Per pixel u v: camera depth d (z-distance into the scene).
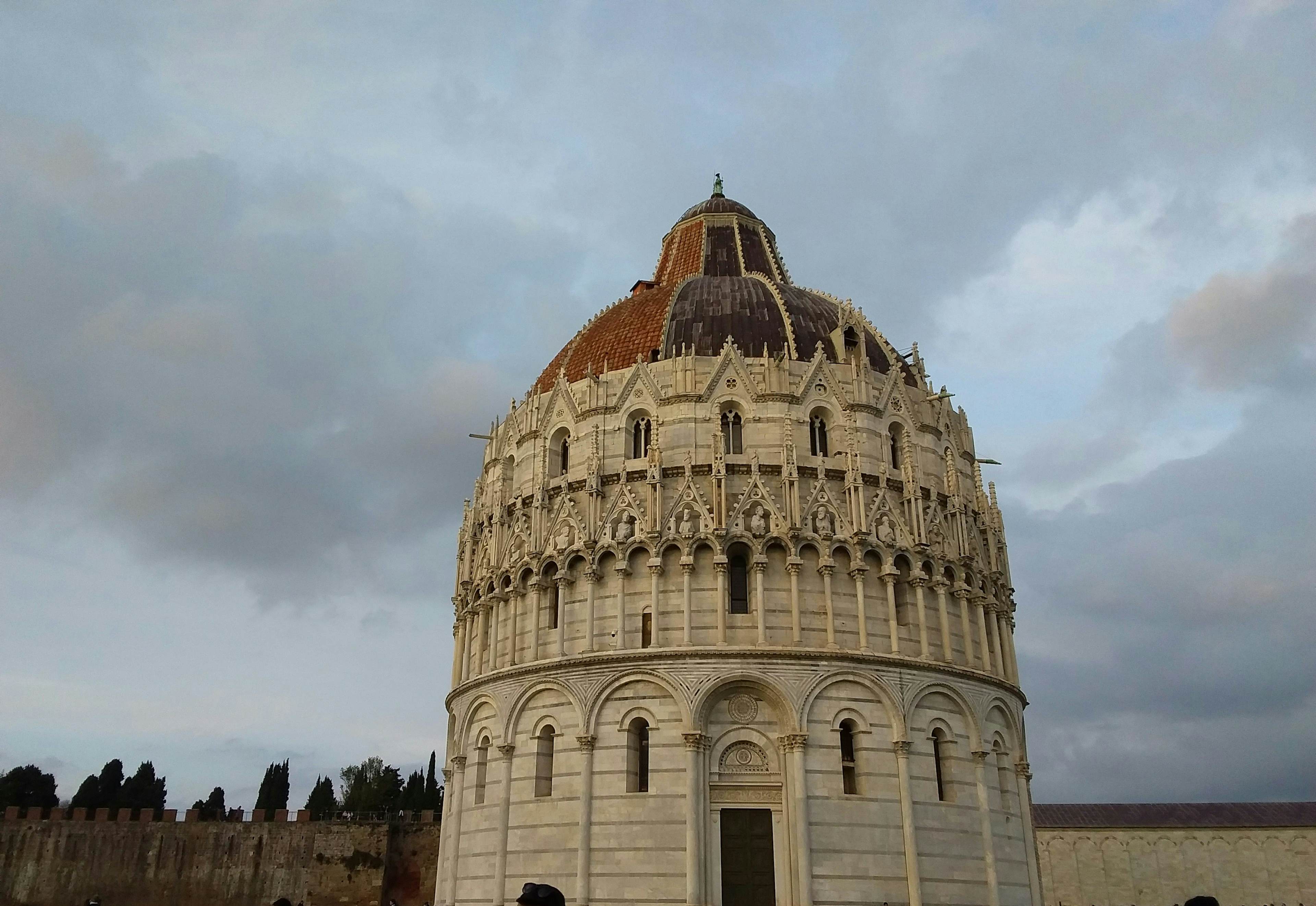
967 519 69.38
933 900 56.78
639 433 67.56
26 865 106.56
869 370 68.69
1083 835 121.06
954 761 60.97
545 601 64.88
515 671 63.88
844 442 65.88
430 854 110.81
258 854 108.56
